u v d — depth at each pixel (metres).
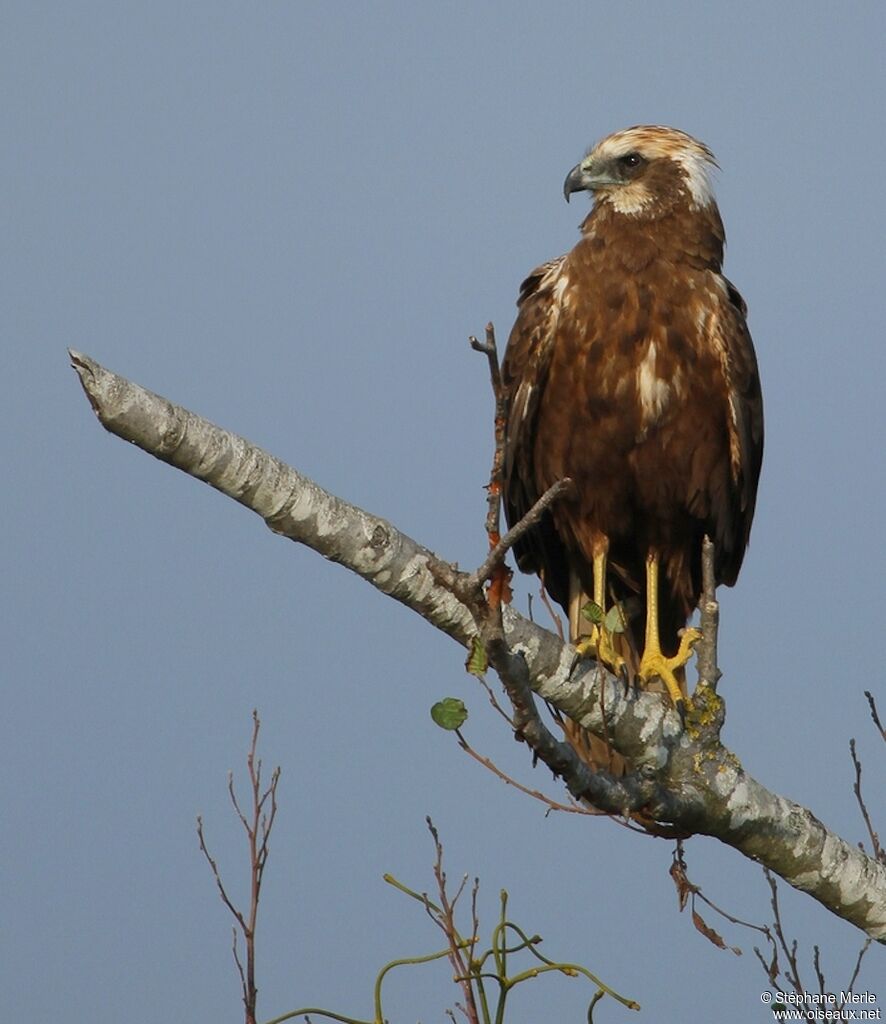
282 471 8.43
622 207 11.98
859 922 8.99
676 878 8.71
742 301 12.02
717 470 11.87
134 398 7.99
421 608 8.80
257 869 8.05
